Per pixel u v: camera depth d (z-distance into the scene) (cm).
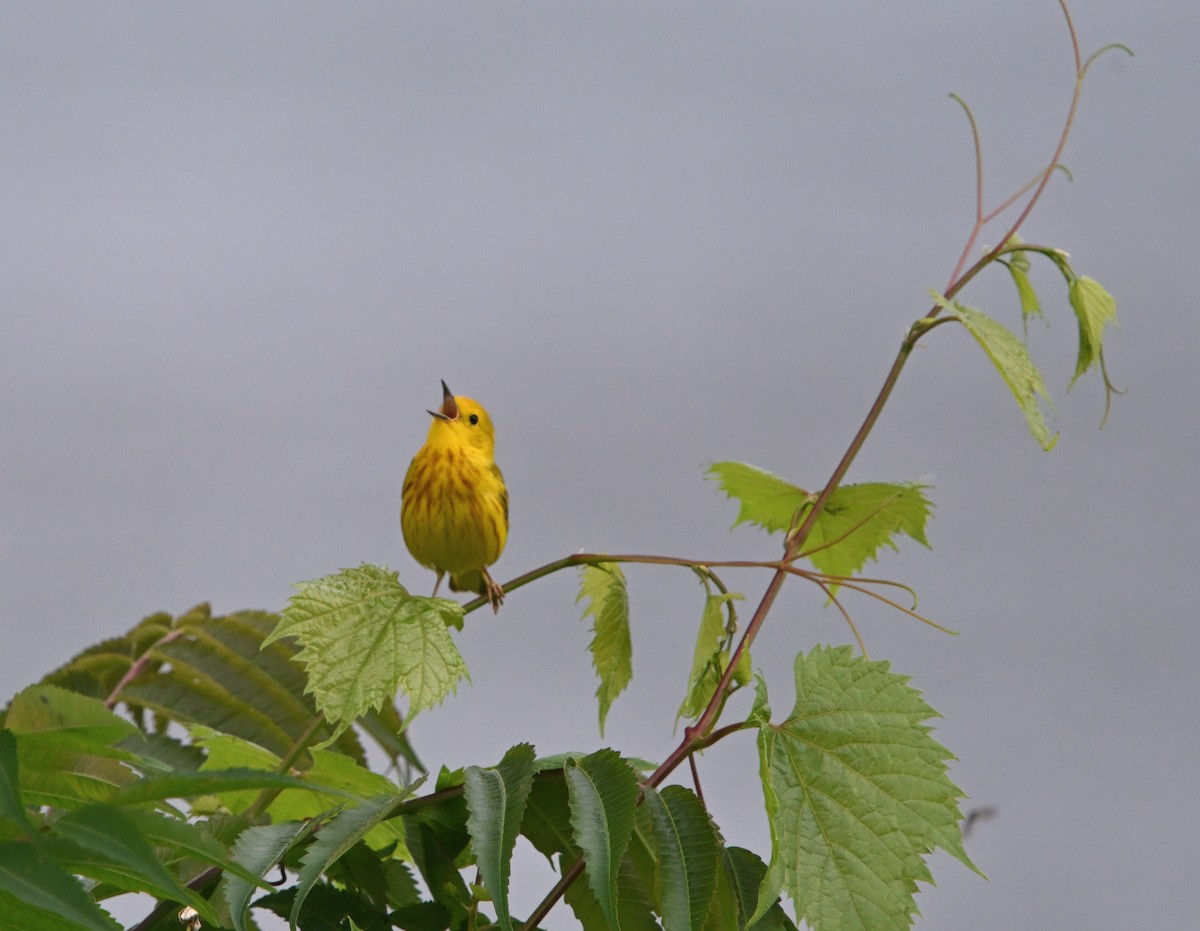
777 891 475
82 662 679
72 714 368
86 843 334
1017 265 755
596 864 424
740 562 639
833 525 802
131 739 608
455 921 508
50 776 378
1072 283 742
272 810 615
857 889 485
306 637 554
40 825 362
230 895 430
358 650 554
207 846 358
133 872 379
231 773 352
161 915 488
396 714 663
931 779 500
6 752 332
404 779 662
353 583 573
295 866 490
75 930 347
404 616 565
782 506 805
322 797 612
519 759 461
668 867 460
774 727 513
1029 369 704
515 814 437
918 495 779
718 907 492
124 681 671
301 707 669
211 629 680
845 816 497
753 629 601
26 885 323
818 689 523
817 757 508
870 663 526
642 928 505
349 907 492
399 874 546
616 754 455
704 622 636
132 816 351
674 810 476
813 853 491
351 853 520
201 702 664
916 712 512
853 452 691
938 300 707
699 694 604
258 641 679
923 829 493
